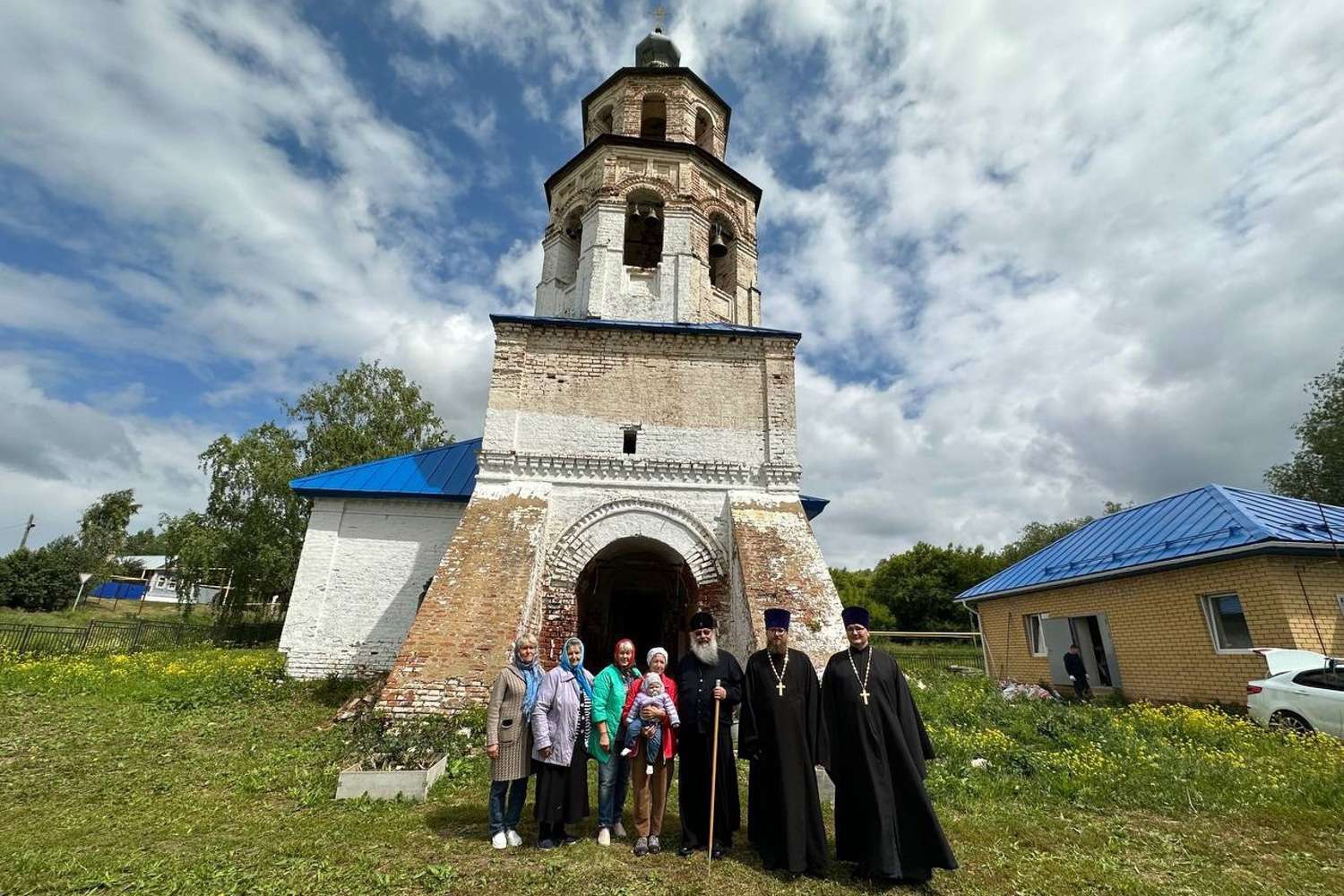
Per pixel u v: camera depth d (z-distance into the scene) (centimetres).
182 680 1345
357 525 1551
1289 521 1298
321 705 1160
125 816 577
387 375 3519
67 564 4566
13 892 425
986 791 693
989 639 2111
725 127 1864
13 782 677
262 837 532
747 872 489
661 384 1362
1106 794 694
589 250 1537
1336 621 1174
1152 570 1418
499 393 1309
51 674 1357
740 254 1669
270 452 3016
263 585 2884
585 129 1870
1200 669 1307
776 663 541
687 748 544
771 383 1380
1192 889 472
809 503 1728
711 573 1238
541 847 528
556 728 554
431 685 957
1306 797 679
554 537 1226
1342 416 2852
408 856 504
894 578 4894
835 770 513
